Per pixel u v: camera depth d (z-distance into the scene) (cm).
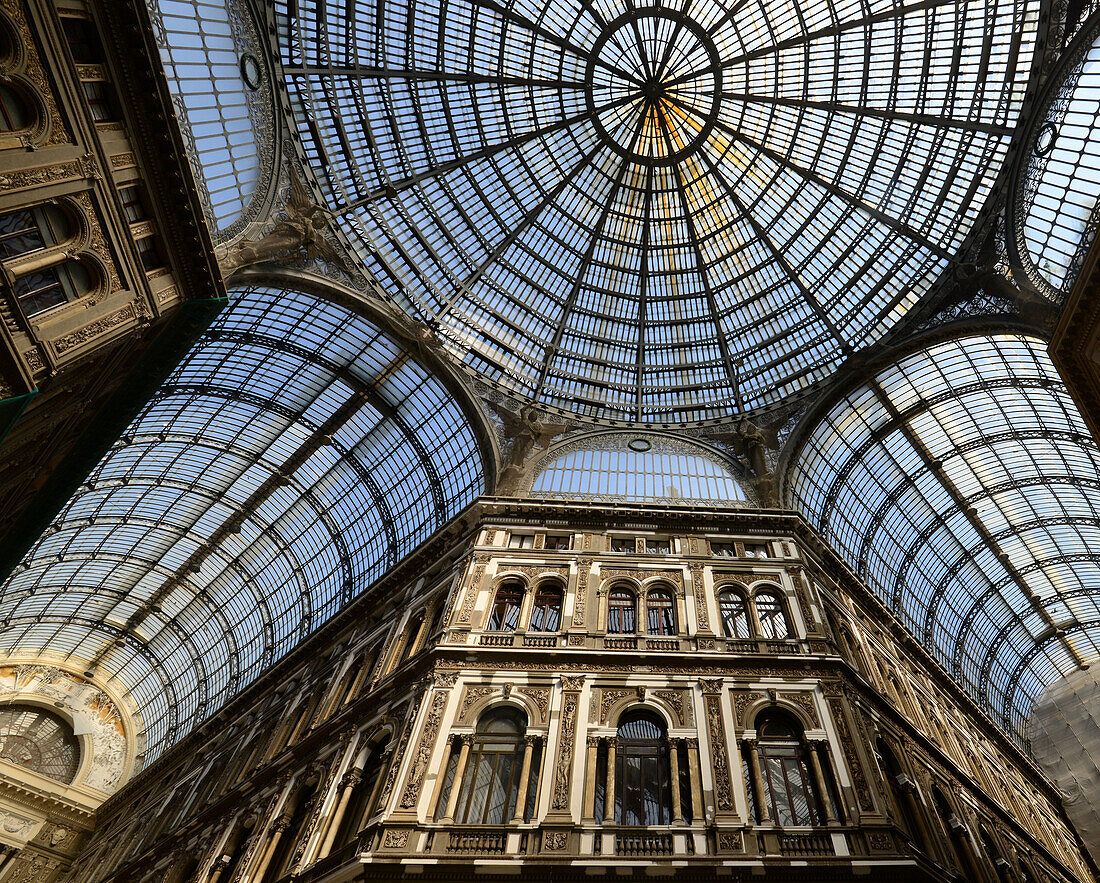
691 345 4131
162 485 4316
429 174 3569
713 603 2609
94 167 1812
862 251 3650
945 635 4938
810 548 3133
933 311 3422
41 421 1955
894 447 4016
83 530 4416
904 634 3625
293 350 3644
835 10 3272
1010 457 4022
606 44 3619
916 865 1761
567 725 2145
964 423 3888
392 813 1905
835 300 3781
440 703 2212
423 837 1850
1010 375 3556
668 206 4112
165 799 4212
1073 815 4725
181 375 3553
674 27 3578
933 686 3762
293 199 3152
